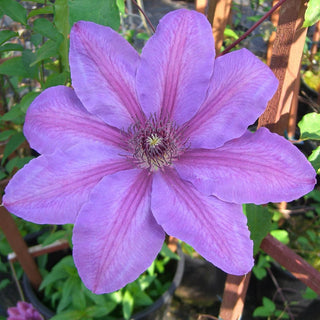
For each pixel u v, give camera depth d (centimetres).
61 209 18
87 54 18
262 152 18
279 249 25
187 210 18
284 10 20
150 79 19
